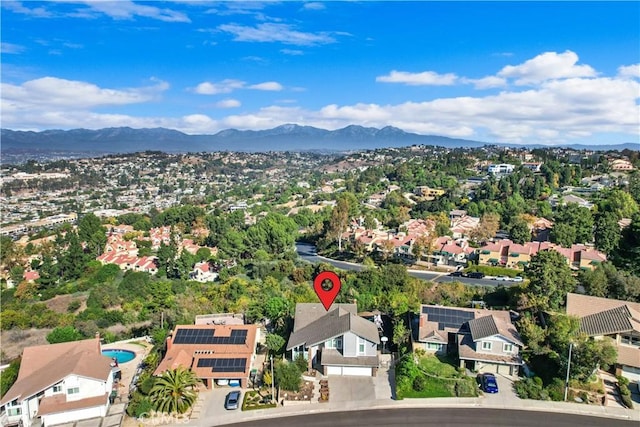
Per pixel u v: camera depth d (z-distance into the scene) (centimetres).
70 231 16688
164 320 7225
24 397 4550
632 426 4388
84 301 9769
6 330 7819
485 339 5366
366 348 5419
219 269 12562
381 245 13025
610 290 7112
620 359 5122
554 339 5362
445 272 11225
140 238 17012
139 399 4781
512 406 4716
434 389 5006
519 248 11250
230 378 5119
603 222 11031
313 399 4888
